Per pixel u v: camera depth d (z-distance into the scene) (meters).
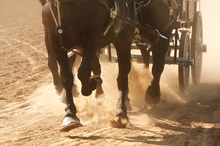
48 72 17.41
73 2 7.61
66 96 8.06
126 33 9.62
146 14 10.75
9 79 15.55
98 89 10.87
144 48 12.81
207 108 11.25
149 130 8.76
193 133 8.46
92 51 7.89
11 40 27.16
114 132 8.52
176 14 12.04
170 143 7.68
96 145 7.44
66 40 7.96
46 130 8.73
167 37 11.41
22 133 8.40
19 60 20.09
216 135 8.29
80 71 7.78
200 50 15.59
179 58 12.89
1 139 7.93
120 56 9.88
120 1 9.00
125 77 9.86
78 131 8.59
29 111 10.91
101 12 7.99
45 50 23.53
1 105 11.57
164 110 11.05
